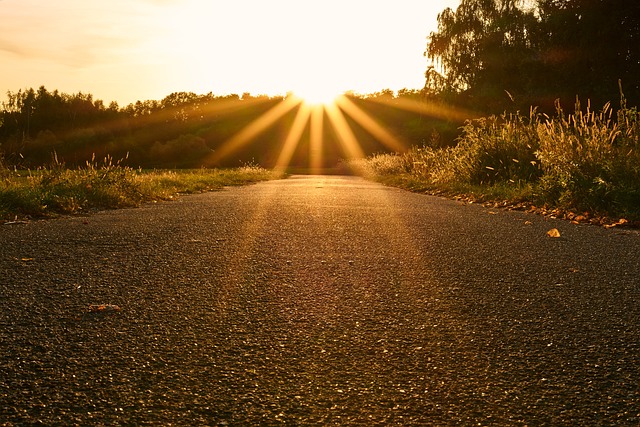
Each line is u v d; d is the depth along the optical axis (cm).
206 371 193
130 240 481
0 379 184
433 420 159
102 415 160
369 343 223
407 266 377
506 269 368
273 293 301
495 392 178
